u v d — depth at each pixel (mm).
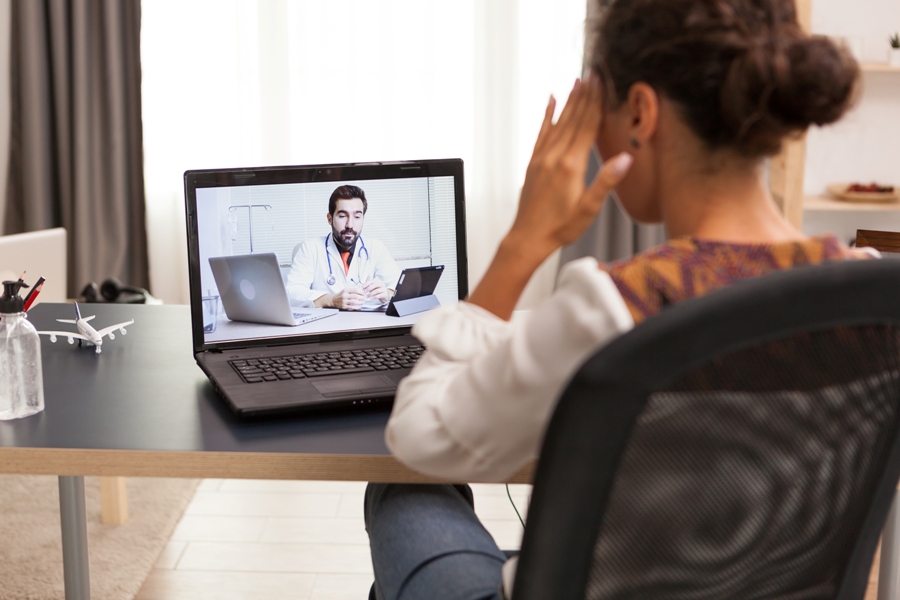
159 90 3930
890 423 651
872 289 577
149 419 1046
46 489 2395
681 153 688
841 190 3535
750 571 647
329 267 1265
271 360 1188
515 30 3809
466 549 883
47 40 3789
